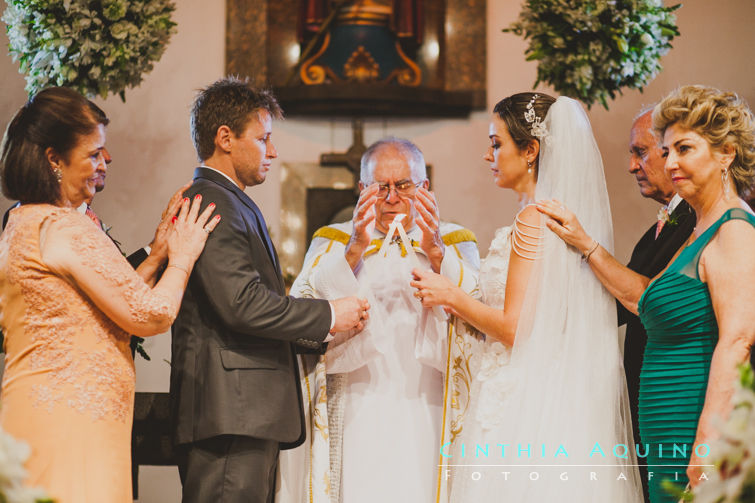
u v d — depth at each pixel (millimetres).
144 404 3725
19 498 1764
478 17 6727
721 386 2350
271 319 2828
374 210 3311
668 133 2623
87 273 2447
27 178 2518
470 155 6773
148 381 6387
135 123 6719
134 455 3730
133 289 2514
